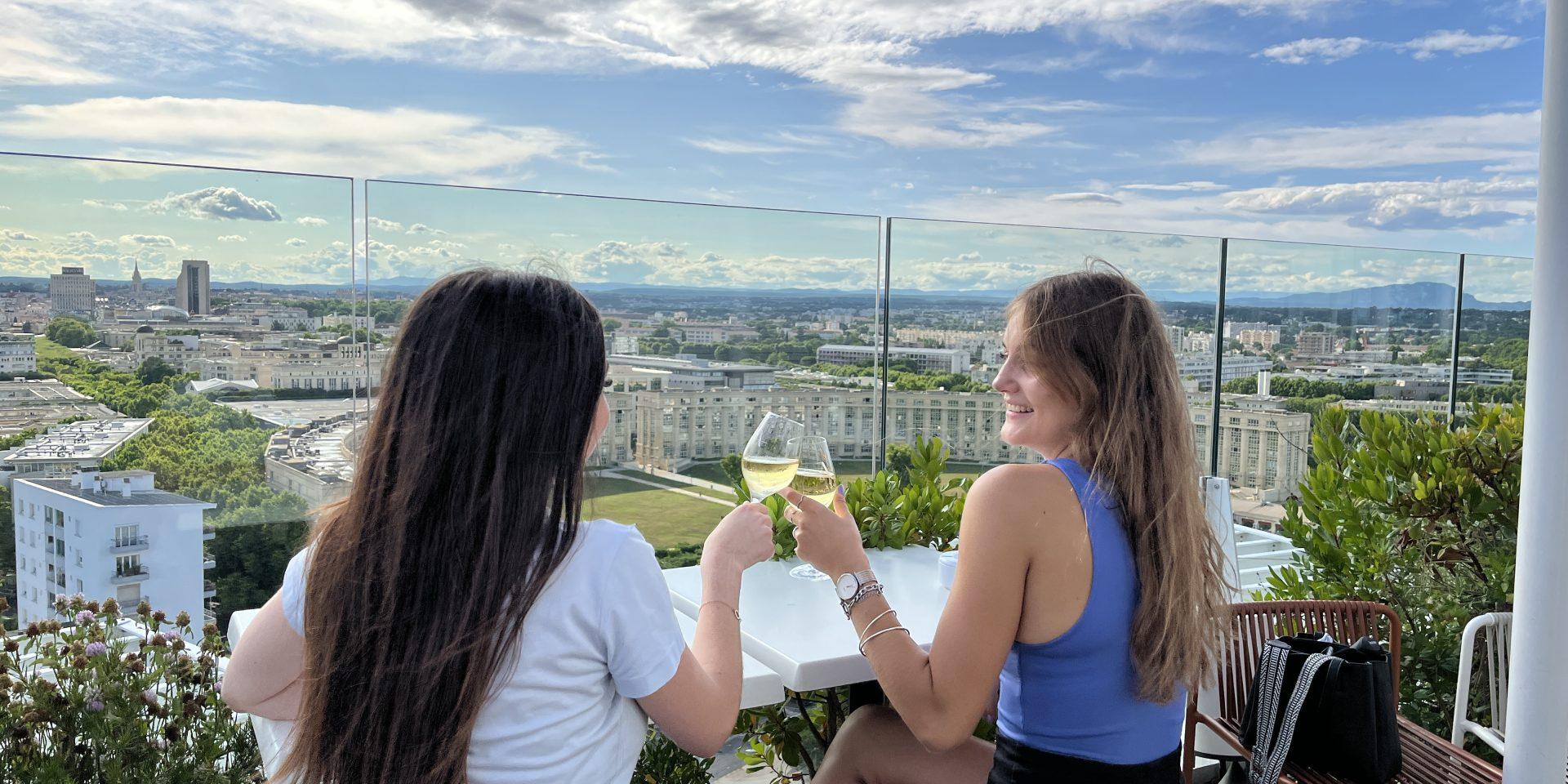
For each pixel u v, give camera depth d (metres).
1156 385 1.45
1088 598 1.39
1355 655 1.96
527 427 1.01
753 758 2.77
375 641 0.97
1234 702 2.24
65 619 2.50
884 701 2.02
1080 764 1.41
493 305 1.02
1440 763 2.04
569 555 1.05
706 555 1.29
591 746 1.05
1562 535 1.74
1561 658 1.76
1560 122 1.68
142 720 1.83
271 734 1.59
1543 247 1.73
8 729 1.77
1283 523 3.33
